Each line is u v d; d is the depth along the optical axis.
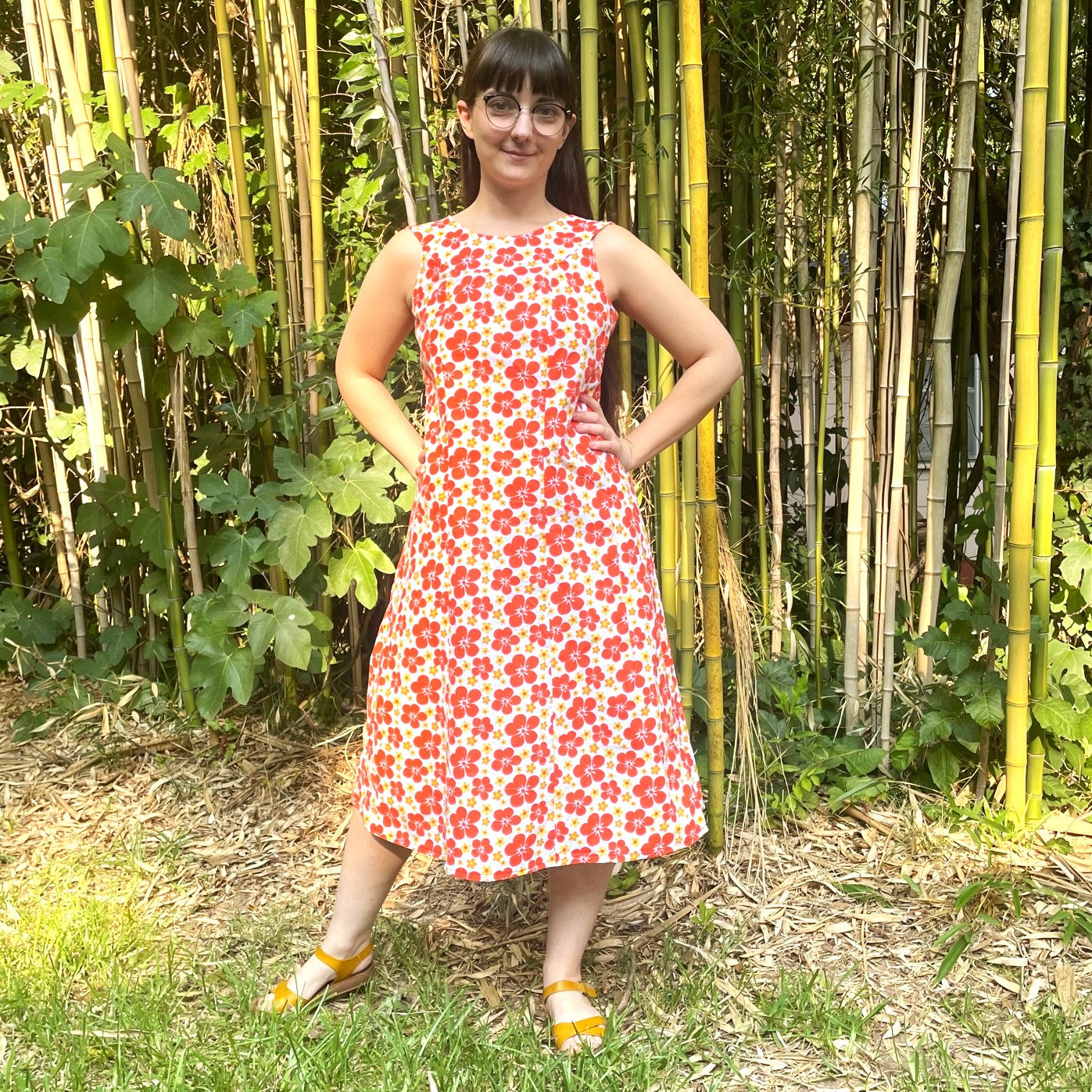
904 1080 1.73
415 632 1.78
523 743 1.73
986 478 2.76
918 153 2.53
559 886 1.93
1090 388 2.89
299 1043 1.77
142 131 2.79
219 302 2.98
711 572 2.31
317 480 2.79
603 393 2.02
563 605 1.73
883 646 2.76
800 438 3.36
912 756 2.65
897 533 2.71
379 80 2.71
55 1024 1.84
